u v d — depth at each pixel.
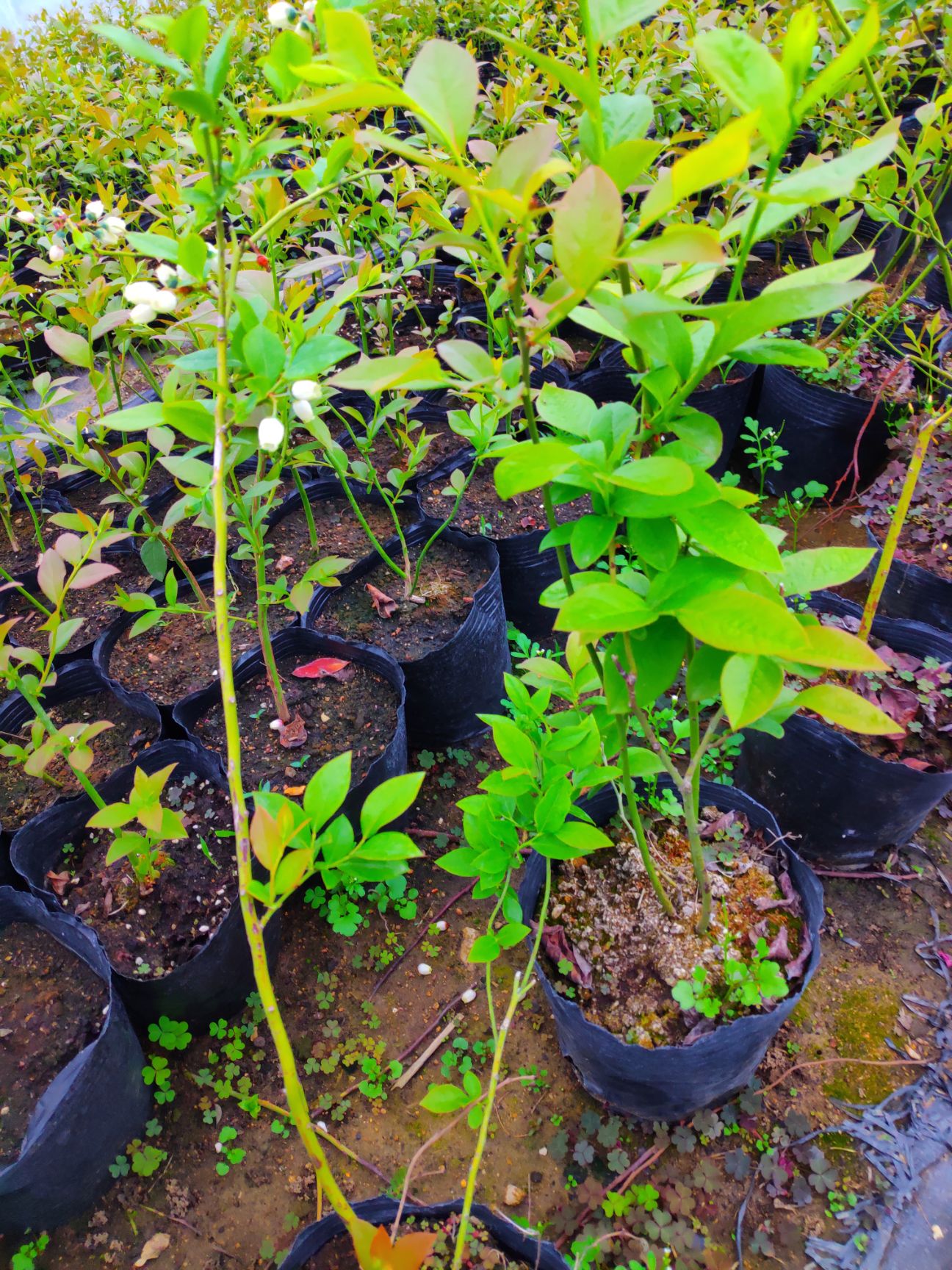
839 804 2.15
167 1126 1.95
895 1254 1.69
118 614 2.75
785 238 4.21
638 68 3.56
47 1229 1.78
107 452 2.24
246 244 1.19
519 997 1.49
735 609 0.90
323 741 2.33
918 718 2.16
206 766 2.24
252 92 4.12
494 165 0.89
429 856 2.46
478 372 1.09
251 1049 2.07
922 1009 2.04
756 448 3.70
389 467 3.21
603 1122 1.90
